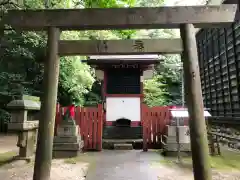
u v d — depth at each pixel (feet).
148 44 13.62
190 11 13.44
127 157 21.50
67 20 13.55
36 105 20.75
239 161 19.21
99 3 19.61
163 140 25.20
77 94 48.98
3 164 17.90
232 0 22.22
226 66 32.19
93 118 26.35
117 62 32.24
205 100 40.98
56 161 19.63
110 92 35.06
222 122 33.30
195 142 11.78
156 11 13.52
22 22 13.61
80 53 13.48
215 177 14.56
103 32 40.27
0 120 46.09
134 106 34.68
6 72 43.06
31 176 14.73
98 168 17.01
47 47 13.35
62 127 22.50
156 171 16.08
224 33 32.63
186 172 15.79
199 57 43.80
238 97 28.96
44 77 12.92
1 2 14.97
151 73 37.17
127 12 13.58
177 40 13.56
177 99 59.57
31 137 20.16
